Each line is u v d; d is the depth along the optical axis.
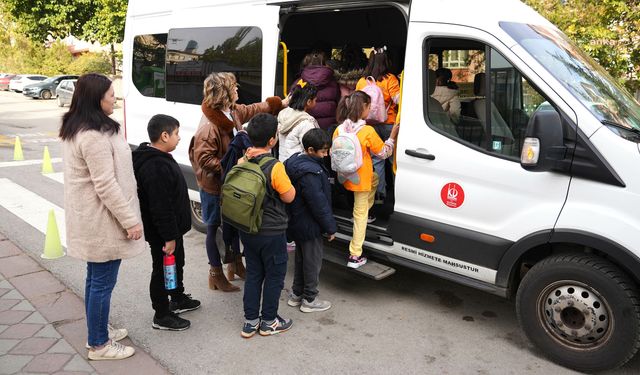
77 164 3.03
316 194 3.73
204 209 4.32
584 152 3.13
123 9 20.48
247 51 4.97
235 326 3.94
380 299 4.44
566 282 3.31
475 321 4.07
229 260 4.41
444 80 3.83
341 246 4.68
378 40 6.20
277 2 4.73
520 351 3.64
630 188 3.01
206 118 4.25
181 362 3.44
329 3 4.33
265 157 3.54
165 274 3.58
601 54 7.64
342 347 3.67
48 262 5.08
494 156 3.51
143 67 6.26
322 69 4.87
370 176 4.13
